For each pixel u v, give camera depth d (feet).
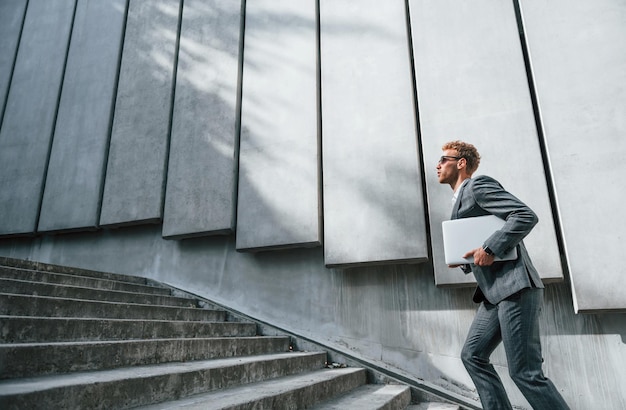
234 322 14.58
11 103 23.02
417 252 13.42
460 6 15.39
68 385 5.18
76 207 19.36
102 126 20.22
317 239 14.80
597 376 11.48
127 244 19.13
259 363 9.53
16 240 21.30
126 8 22.27
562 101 13.01
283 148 16.34
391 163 14.61
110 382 5.74
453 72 14.69
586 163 12.23
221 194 16.75
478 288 6.87
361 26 16.70
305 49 17.34
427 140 14.29
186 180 17.56
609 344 11.61
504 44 14.34
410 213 13.87
